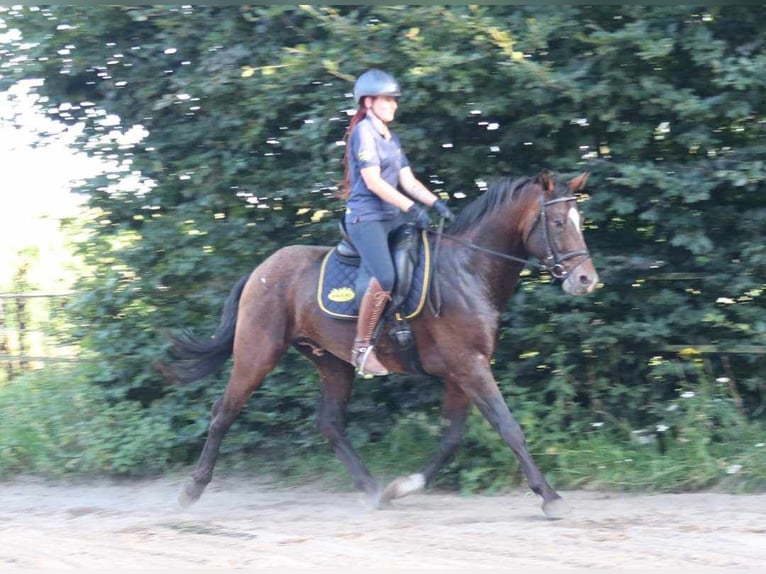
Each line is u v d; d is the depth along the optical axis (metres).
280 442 7.57
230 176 7.14
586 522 5.56
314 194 7.12
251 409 7.47
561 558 4.77
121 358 7.55
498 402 5.77
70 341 8.38
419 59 6.20
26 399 8.34
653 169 6.29
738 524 5.39
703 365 6.89
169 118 7.52
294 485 7.13
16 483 7.57
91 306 7.51
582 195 6.75
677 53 6.53
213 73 6.87
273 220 7.30
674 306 6.77
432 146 6.92
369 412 7.34
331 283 6.11
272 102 6.80
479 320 5.79
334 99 6.67
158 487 7.21
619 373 7.03
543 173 5.68
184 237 7.24
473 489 6.62
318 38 7.07
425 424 7.10
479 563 4.72
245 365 6.37
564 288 5.65
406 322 5.90
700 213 6.62
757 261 6.44
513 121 6.84
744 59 6.05
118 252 7.39
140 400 7.77
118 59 7.50
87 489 7.30
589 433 6.77
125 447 7.23
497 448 6.60
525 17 6.55
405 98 6.57
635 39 6.11
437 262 5.89
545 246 5.66
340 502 6.56
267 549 5.12
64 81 7.66
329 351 6.27
